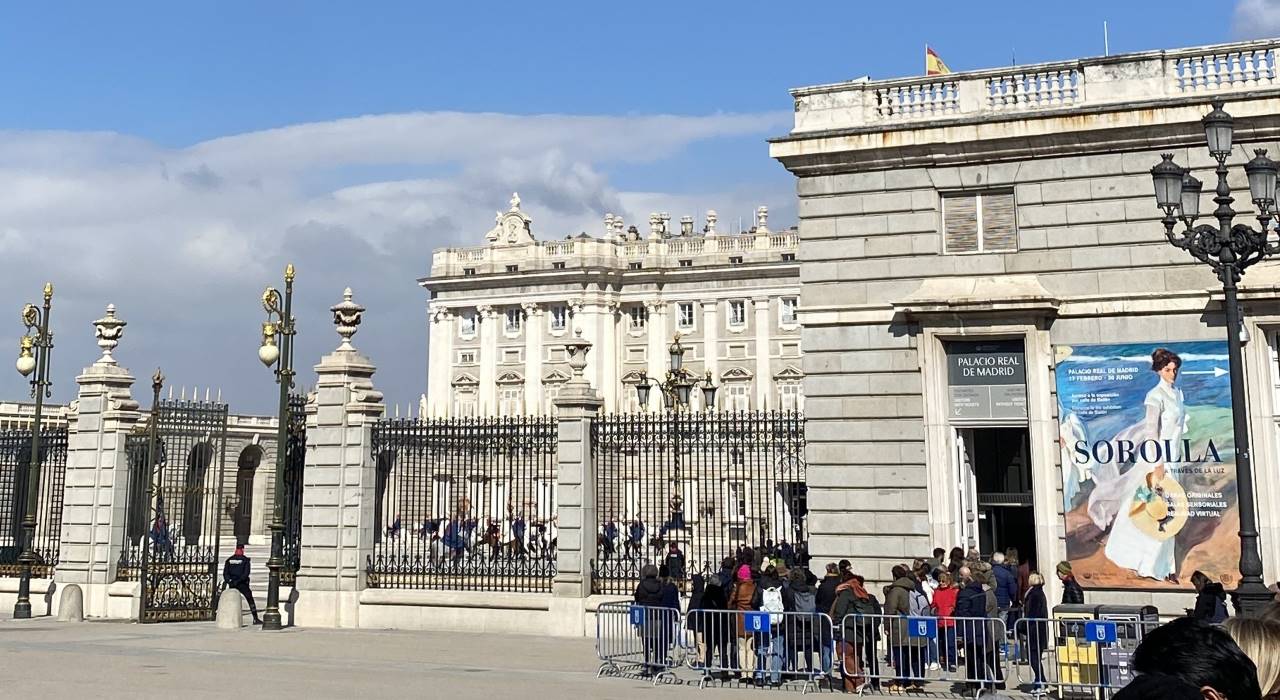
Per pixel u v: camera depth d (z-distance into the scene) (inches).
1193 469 857.5
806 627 737.6
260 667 756.0
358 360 1071.6
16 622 1062.4
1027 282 912.9
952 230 944.9
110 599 1101.7
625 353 4394.7
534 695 637.9
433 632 987.9
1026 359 906.7
